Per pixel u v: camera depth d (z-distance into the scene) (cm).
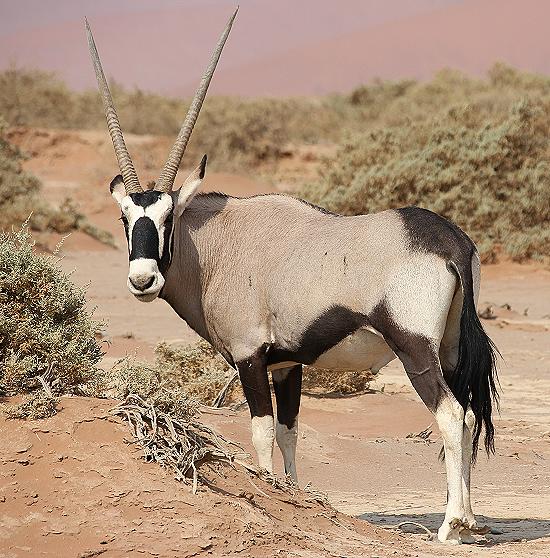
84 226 12144
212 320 3066
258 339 2966
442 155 11169
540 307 8638
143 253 2853
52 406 2541
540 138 11425
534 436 4684
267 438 2958
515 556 2516
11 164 12975
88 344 2888
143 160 19262
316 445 4197
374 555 2420
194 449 2494
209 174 17288
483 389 2767
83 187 16750
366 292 2716
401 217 2758
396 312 2667
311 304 2805
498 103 17625
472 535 2762
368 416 5009
